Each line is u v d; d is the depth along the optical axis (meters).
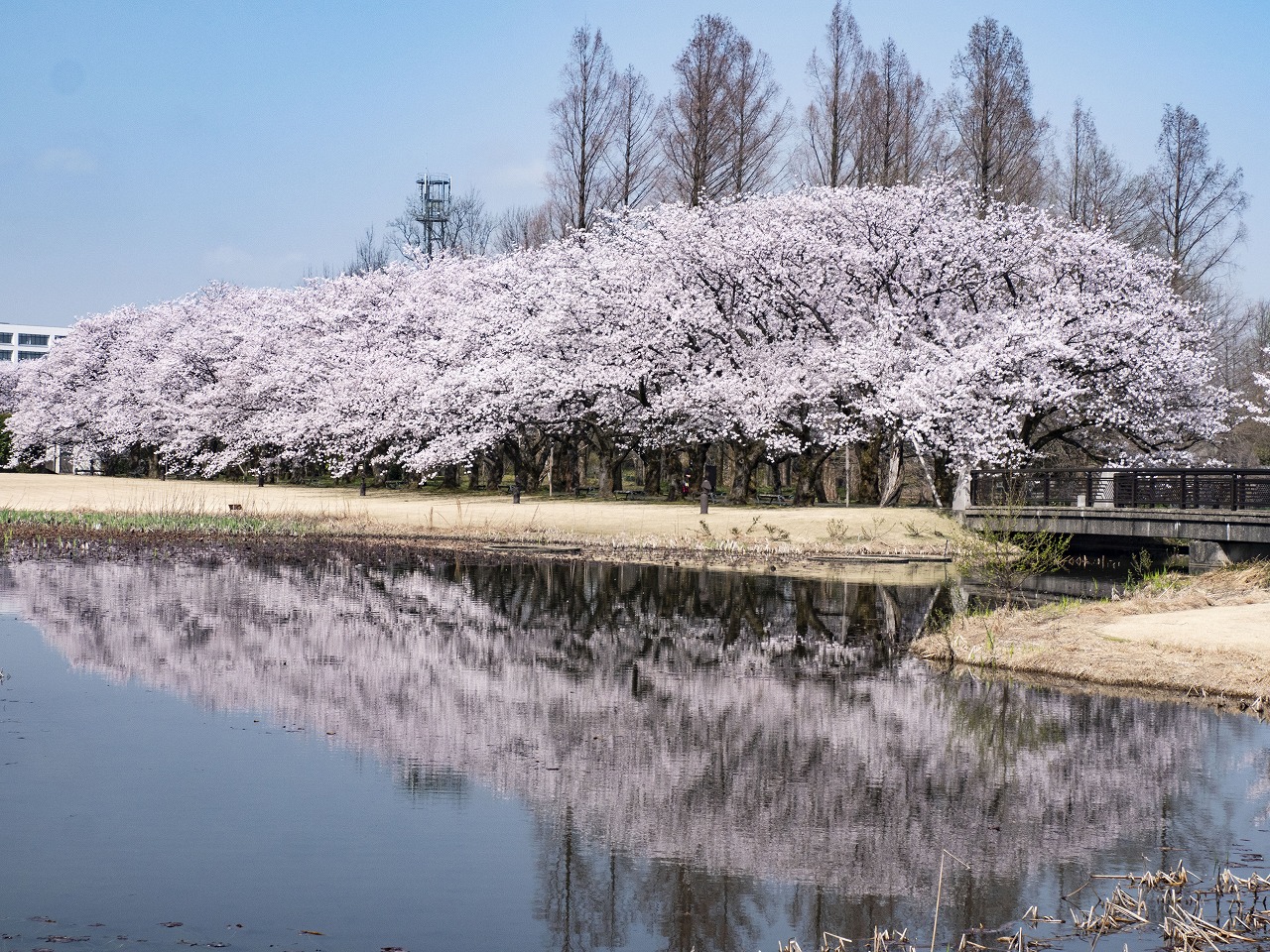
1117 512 29.78
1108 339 36.78
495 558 32.91
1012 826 10.62
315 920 8.20
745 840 10.22
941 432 36.81
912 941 8.08
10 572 27.70
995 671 17.61
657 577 28.91
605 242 50.88
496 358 51.09
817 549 34.69
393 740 13.18
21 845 9.56
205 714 14.12
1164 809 11.09
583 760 12.59
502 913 8.47
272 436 65.50
